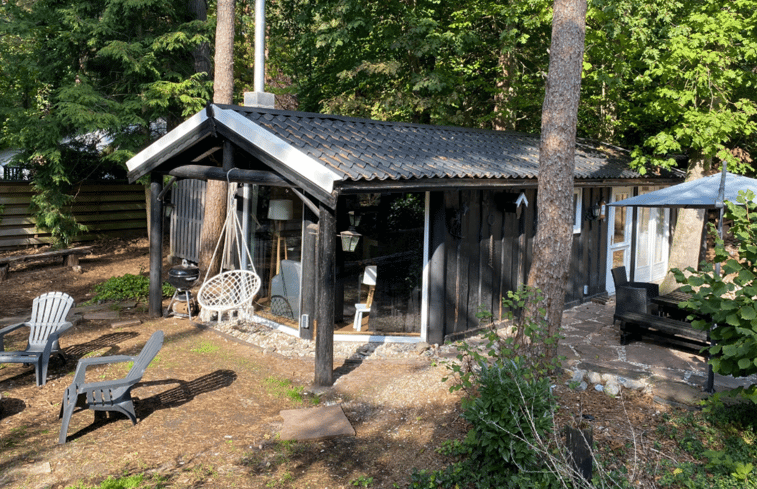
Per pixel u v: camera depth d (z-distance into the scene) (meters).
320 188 7.00
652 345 8.98
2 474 5.17
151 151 9.40
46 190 14.76
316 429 6.12
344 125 9.46
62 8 14.14
